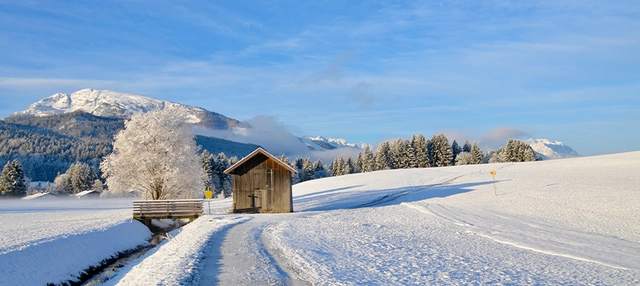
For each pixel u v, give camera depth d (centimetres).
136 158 4247
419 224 2892
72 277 1891
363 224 2845
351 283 1171
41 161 19300
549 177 5828
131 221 3338
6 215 4716
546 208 3534
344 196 5647
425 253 1731
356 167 13712
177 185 4403
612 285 1223
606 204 3509
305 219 3219
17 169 10606
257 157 4247
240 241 2031
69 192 12231
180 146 4519
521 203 3891
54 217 4306
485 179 6284
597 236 2297
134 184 4372
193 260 1491
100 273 2066
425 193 5272
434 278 1246
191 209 3659
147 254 2309
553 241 2122
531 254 1781
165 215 3603
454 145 14512
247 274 1288
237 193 4197
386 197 5228
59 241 2156
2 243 2002
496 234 2353
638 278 1317
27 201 9312
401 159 12212
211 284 1168
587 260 1644
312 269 1362
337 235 2272
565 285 1207
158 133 4394
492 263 1534
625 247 1973
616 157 7719
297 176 13738
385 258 1591
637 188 4228
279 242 1983
